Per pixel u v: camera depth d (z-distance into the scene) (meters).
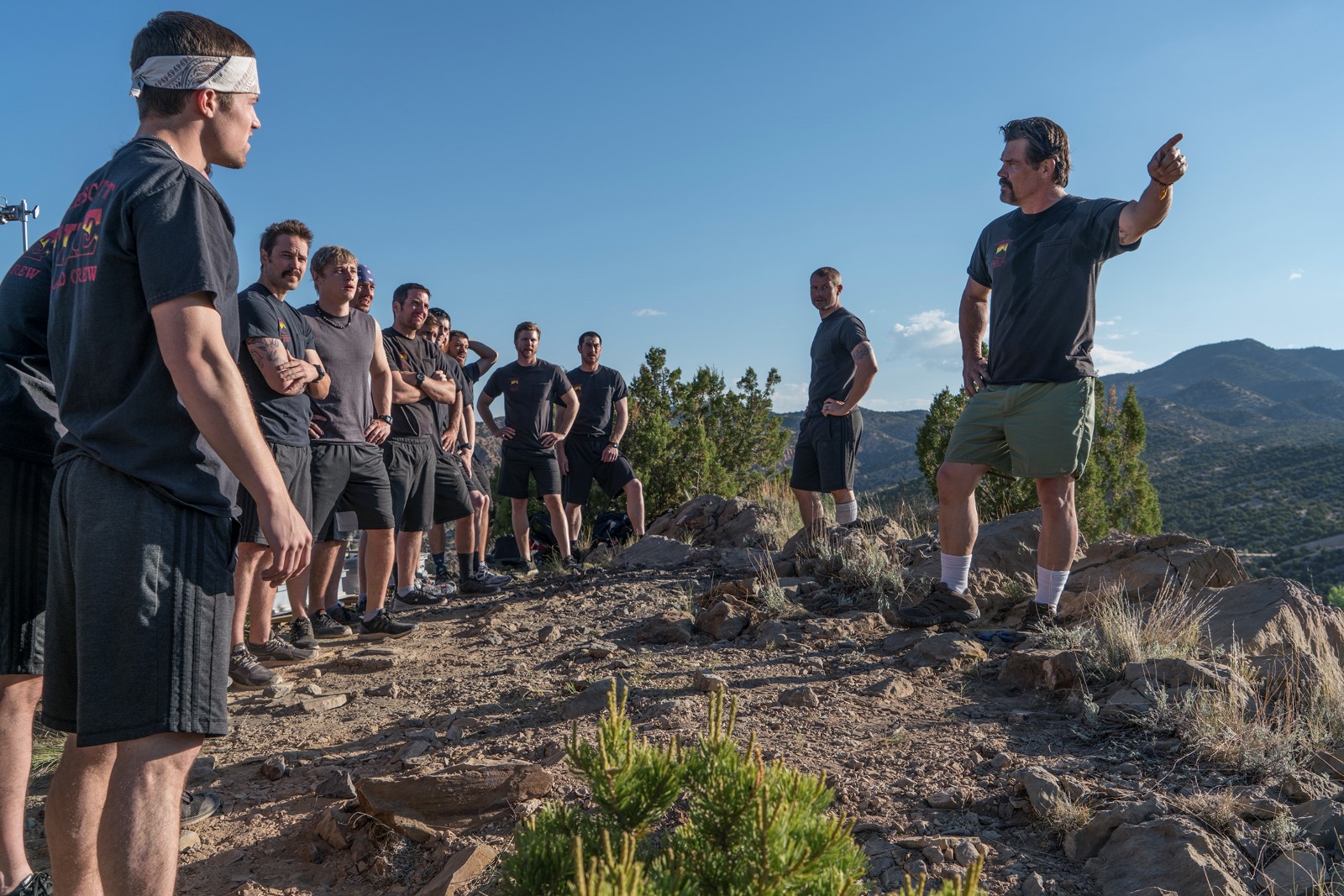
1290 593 4.34
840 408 6.86
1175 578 4.98
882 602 5.17
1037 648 4.04
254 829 2.73
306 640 5.37
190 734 1.72
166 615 1.69
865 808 2.55
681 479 14.24
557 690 3.95
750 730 3.21
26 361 2.13
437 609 6.82
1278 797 2.54
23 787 2.21
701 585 6.38
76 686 1.83
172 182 1.73
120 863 1.63
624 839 1.39
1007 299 4.39
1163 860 2.16
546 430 8.96
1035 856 2.30
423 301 6.54
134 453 1.72
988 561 5.85
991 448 4.57
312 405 5.25
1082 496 14.04
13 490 2.08
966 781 2.71
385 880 2.38
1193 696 3.09
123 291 1.72
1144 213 3.93
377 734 3.57
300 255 4.70
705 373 17.83
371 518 5.65
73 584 1.78
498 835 2.52
